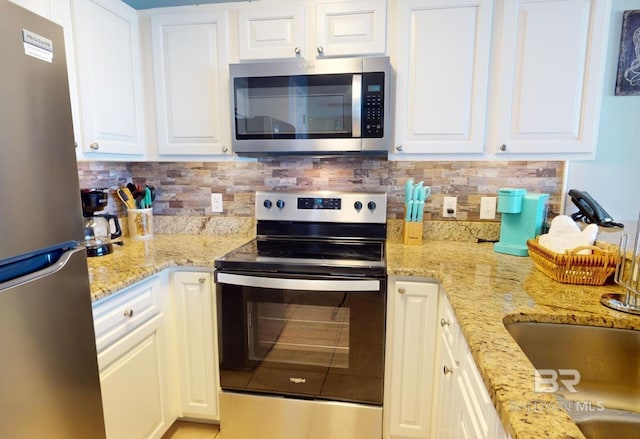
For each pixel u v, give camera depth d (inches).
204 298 61.4
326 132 61.3
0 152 29.3
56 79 35.1
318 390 58.3
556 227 52.4
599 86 56.2
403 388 57.4
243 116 63.6
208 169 80.3
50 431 35.3
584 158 58.6
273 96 62.1
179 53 67.0
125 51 64.2
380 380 56.6
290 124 62.2
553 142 58.8
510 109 59.3
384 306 54.8
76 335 38.4
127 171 82.0
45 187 34.1
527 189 70.1
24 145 31.6
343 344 56.7
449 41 59.2
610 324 36.3
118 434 50.0
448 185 72.9
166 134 69.7
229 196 80.4
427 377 56.3
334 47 61.9
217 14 64.6
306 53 63.3
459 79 59.9
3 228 29.9
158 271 57.2
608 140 64.9
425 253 63.4
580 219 63.8
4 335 30.3
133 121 66.8
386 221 73.0
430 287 54.3
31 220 32.6
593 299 41.3
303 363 58.2
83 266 39.1
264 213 74.4
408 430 58.2
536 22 56.6
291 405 59.2
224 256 60.7
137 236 76.6
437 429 54.1
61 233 36.2
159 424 59.8
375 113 59.5
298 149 62.6
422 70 60.6
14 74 30.5
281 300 56.7
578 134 58.0
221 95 66.8
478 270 53.4
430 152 62.7
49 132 34.4
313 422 59.1
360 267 54.8
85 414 40.1
